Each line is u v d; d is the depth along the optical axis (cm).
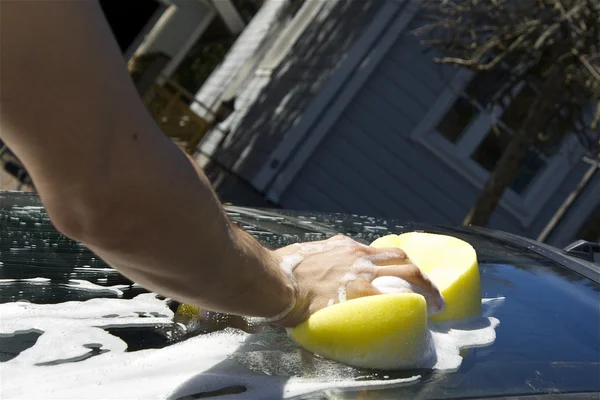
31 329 111
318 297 110
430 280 120
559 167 937
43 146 57
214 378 98
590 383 107
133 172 63
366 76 898
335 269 113
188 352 106
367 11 950
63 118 56
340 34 988
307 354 108
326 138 904
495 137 923
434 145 913
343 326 106
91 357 102
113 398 90
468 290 130
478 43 759
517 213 931
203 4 1191
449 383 103
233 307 91
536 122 718
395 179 912
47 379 94
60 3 54
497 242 199
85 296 129
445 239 146
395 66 909
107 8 1241
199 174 73
